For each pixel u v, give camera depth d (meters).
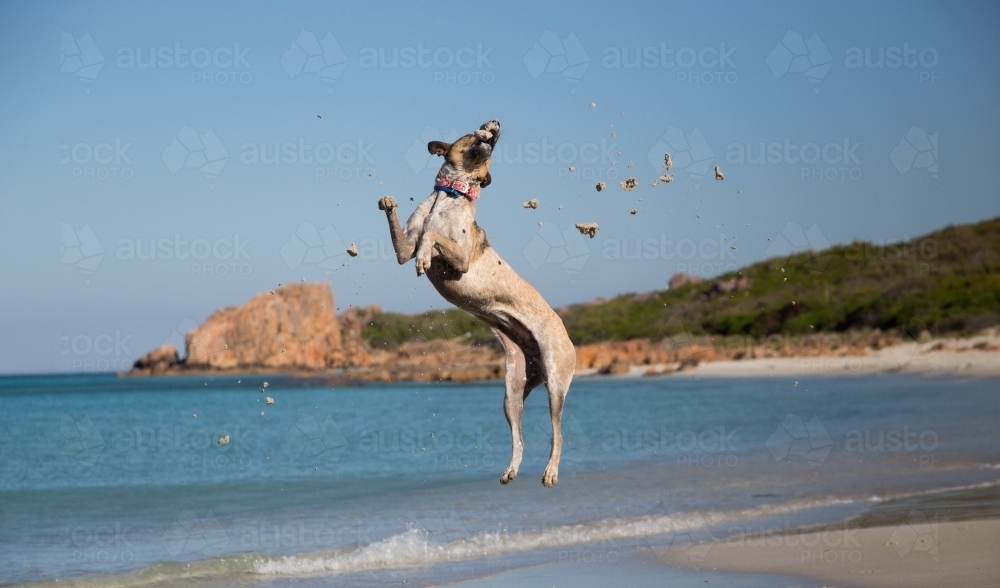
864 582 7.14
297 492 12.75
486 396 32.56
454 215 7.05
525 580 7.77
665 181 7.45
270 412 29.20
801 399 28.36
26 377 149.00
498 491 12.43
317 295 41.41
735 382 39.62
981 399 24.94
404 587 7.62
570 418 24.39
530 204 7.39
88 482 14.10
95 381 90.31
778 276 53.12
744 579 7.52
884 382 34.06
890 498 10.96
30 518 11.02
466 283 7.22
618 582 7.59
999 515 9.57
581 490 12.32
